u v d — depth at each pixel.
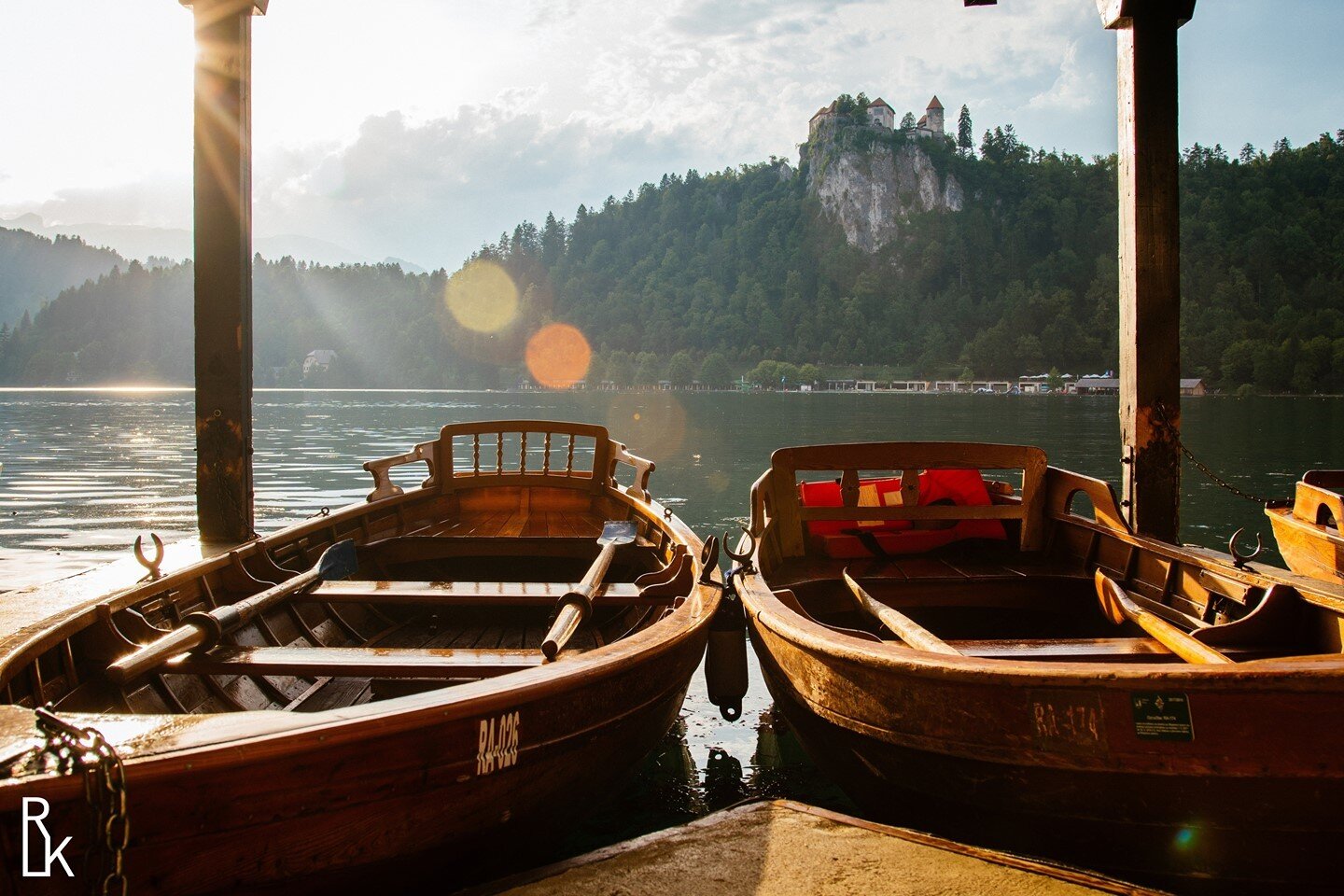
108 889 2.09
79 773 2.01
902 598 5.33
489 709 2.70
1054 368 139.38
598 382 165.62
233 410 6.11
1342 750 2.53
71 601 3.87
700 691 6.26
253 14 6.21
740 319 177.75
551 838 3.41
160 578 4.22
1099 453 27.50
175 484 19.66
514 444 33.38
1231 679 2.56
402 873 2.70
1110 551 5.47
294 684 4.34
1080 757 2.74
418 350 190.50
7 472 22.11
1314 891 2.69
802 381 153.62
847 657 3.20
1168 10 5.83
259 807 2.31
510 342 188.62
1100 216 182.50
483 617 5.91
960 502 6.10
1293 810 2.59
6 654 2.99
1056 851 2.95
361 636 5.37
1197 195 150.12
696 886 2.66
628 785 4.70
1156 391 5.82
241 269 6.10
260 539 5.30
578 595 4.06
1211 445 30.45
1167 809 2.70
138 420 48.09
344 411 66.50
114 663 3.27
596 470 8.25
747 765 5.03
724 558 10.90
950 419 51.38
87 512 15.41
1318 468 22.78
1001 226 194.12
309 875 2.46
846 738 3.44
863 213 194.88
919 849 2.87
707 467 24.16
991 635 5.51
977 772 2.94
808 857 2.83
